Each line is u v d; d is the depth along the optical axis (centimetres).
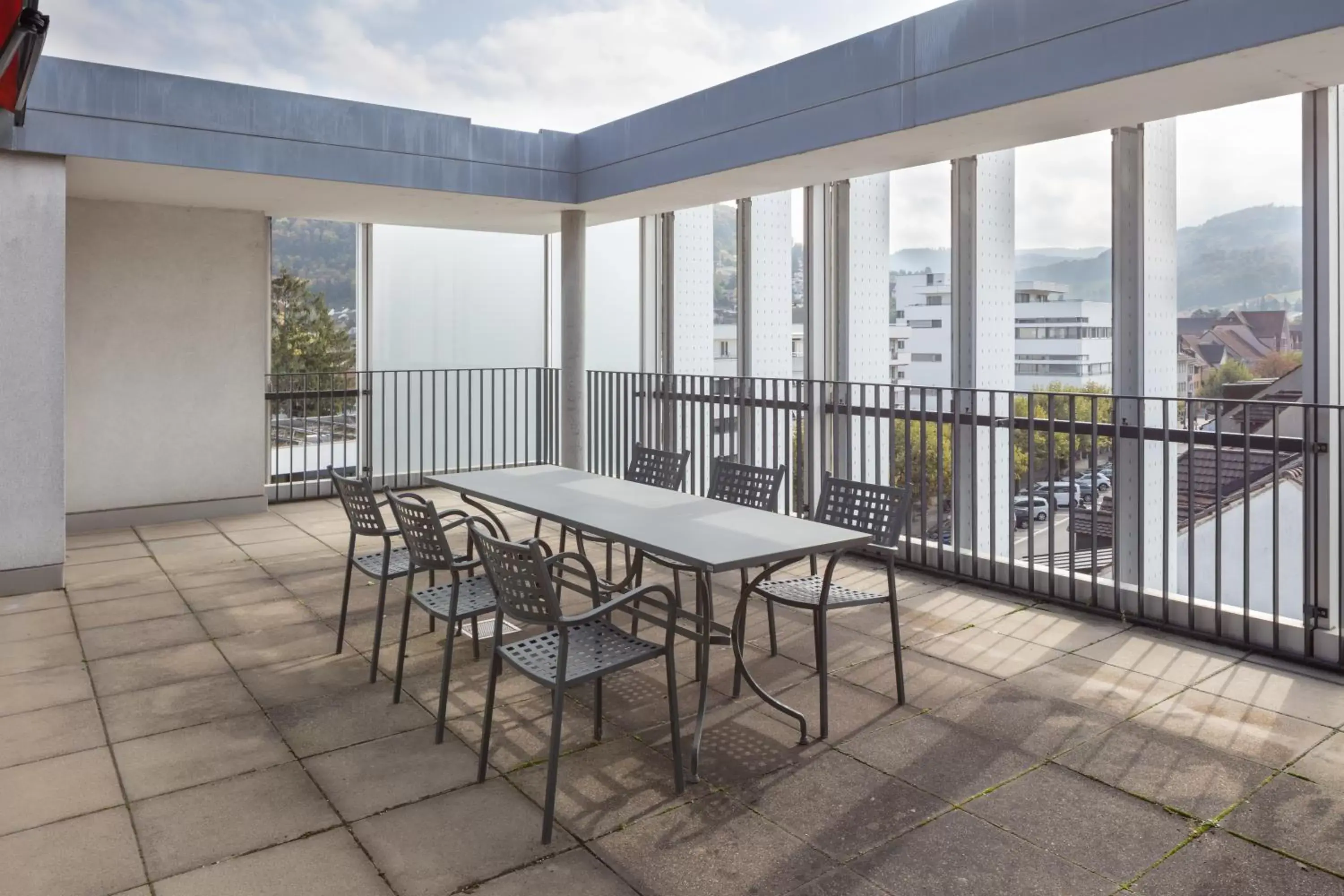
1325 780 309
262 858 266
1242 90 414
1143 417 491
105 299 733
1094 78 404
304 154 623
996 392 535
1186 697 381
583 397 801
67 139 544
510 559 286
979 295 622
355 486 412
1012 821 285
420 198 718
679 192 686
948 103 465
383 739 348
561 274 789
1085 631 469
